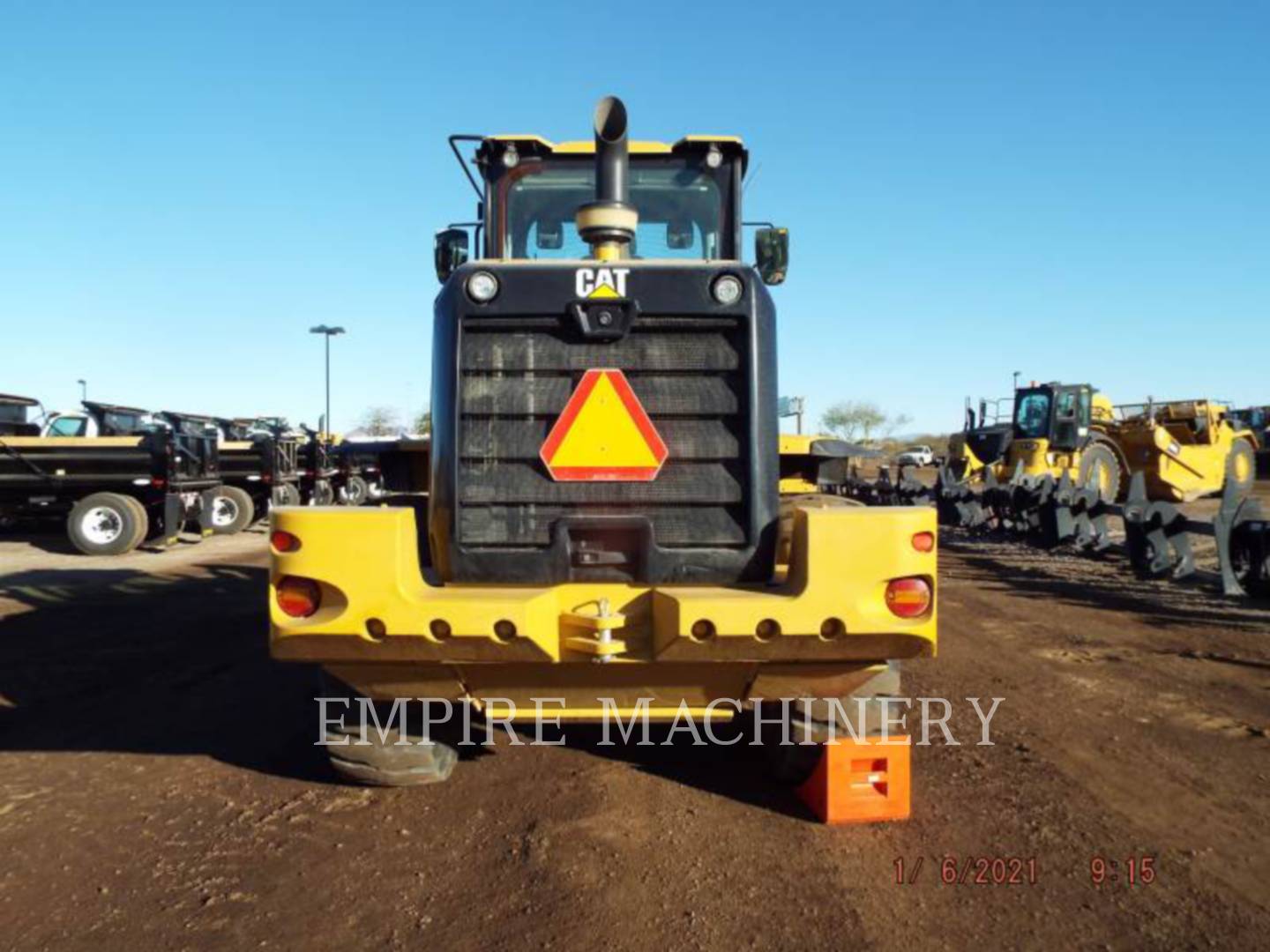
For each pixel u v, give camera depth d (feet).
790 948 10.84
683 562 13.84
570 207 19.39
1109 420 80.43
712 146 19.17
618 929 11.27
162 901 12.02
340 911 11.73
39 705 21.08
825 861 13.04
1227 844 13.56
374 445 19.97
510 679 13.78
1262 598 34.73
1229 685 22.33
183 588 39.42
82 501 52.06
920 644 12.76
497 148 19.27
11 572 44.50
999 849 13.41
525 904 11.87
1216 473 79.36
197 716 20.22
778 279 19.67
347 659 13.10
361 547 12.57
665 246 19.30
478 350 14.06
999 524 59.52
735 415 14.05
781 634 12.60
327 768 16.78
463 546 13.89
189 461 57.82
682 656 13.00
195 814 14.78
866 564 12.58
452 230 19.81
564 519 13.85
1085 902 11.91
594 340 14.03
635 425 13.99
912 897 12.02
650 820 14.47
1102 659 25.02
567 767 16.85
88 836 13.98
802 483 19.65
